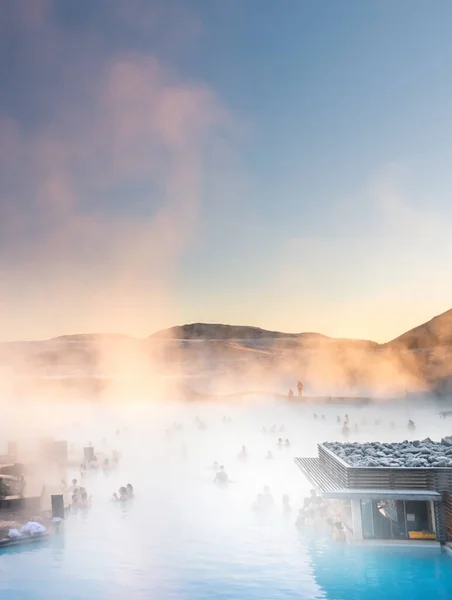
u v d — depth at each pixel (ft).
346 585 53.98
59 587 53.88
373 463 65.00
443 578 54.90
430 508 63.41
